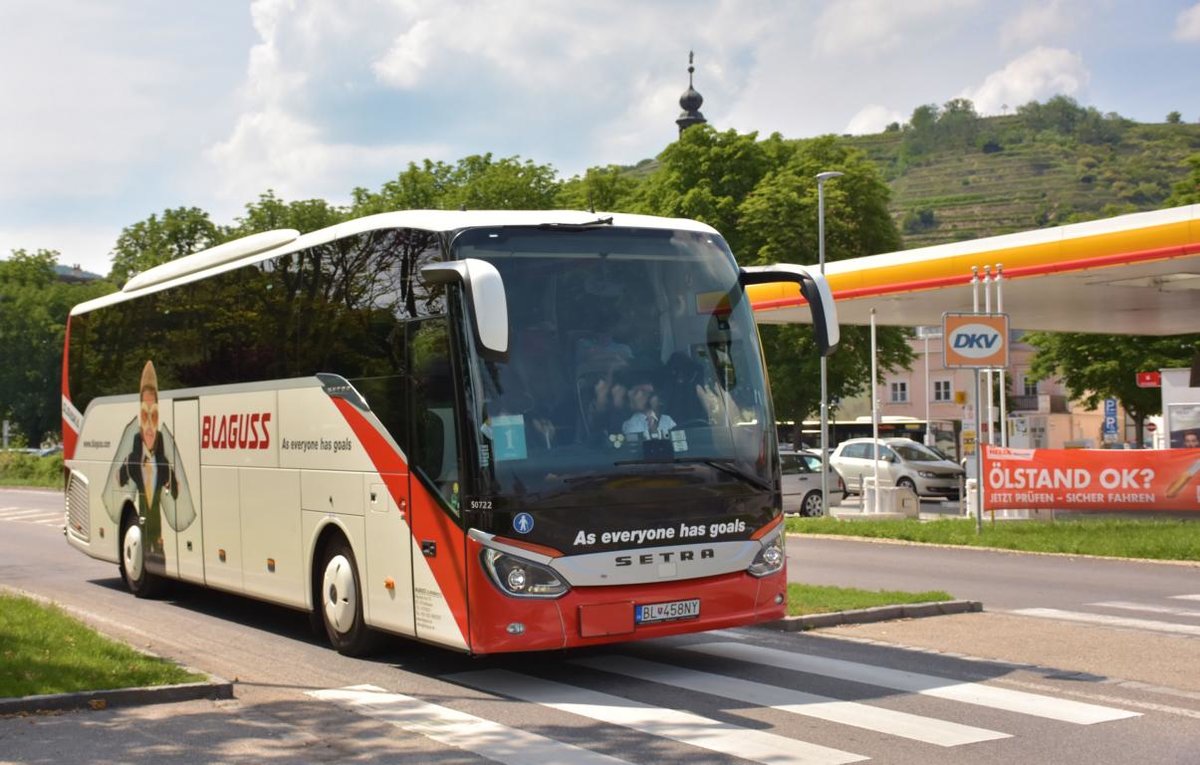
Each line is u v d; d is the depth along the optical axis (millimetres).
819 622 12891
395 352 10711
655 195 55312
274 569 12961
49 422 94375
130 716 8836
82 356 18672
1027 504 23594
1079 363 51531
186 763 7539
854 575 18328
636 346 10039
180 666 10227
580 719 8766
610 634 9531
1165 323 39625
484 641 9422
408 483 10469
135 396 16625
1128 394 50406
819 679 10133
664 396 10008
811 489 34406
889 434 91812
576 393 9750
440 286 10055
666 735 8211
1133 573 18359
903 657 11125
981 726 8336
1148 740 7902
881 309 34688
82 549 18484
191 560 14969
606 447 9695
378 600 10969
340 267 11820
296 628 13930
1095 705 8992
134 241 77750
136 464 16578
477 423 9531
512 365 9664
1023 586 16750
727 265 10641
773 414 10531
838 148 53938
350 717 8883
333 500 11742
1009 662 10789
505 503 9406
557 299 9914
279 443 12820
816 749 7750
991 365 23266
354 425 11375
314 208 68562
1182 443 31719
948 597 14375
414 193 64250
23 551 24906
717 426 10133
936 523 25797
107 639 11305
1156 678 10031
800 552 22531
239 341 13781
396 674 10742
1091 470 23500
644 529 9688
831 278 32250
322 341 12023
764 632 12672
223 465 14070
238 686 10133
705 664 10938
